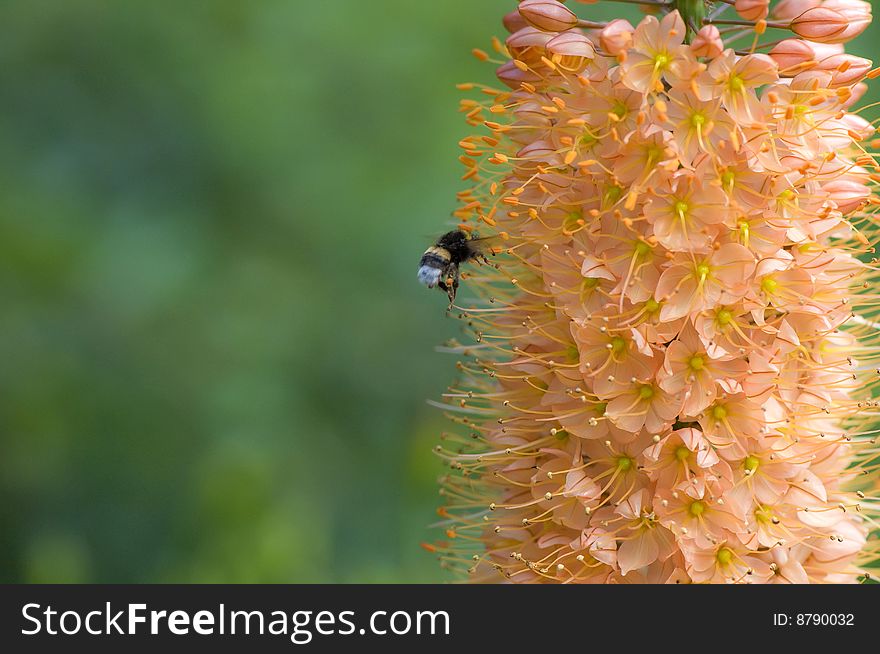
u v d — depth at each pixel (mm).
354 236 12703
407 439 12586
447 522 6941
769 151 5758
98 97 13469
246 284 12742
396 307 12852
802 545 6203
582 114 5926
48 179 13016
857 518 6438
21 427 12203
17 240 12164
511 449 6285
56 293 12469
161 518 12133
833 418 6199
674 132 5738
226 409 12211
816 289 6082
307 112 12977
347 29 13086
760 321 5801
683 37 5793
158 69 13477
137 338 12594
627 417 5906
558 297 6047
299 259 12930
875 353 6520
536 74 6137
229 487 9211
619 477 6035
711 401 5809
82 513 12203
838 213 5977
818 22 6094
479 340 6582
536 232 6125
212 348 12523
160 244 12664
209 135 13094
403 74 13016
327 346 12727
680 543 5840
